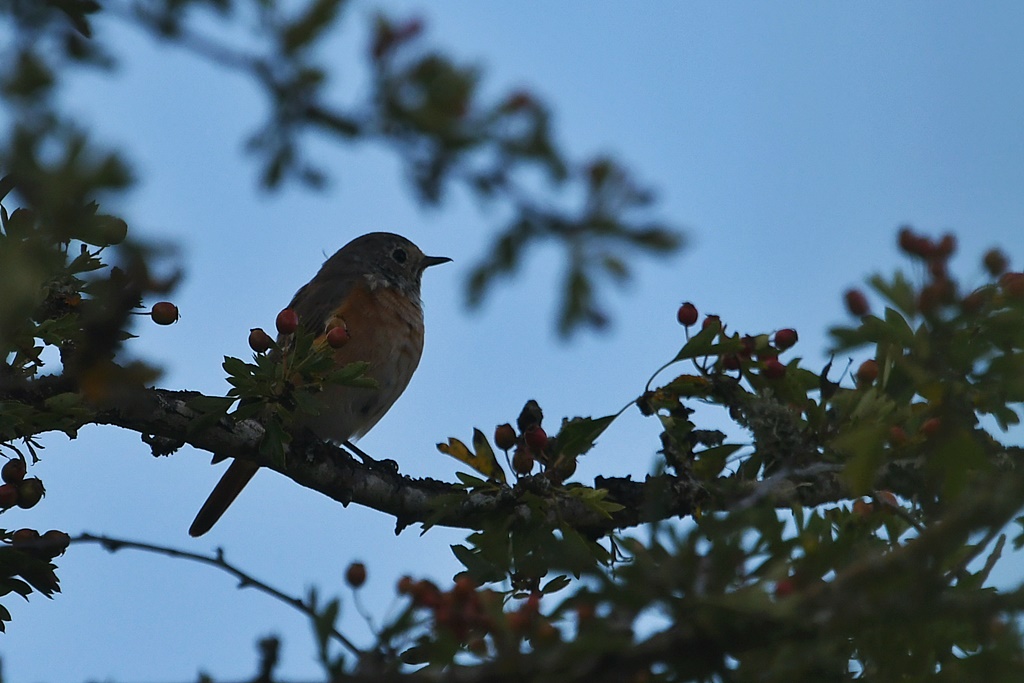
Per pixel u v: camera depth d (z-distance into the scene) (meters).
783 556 6.19
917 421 7.98
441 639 6.58
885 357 8.36
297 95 6.02
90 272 8.66
